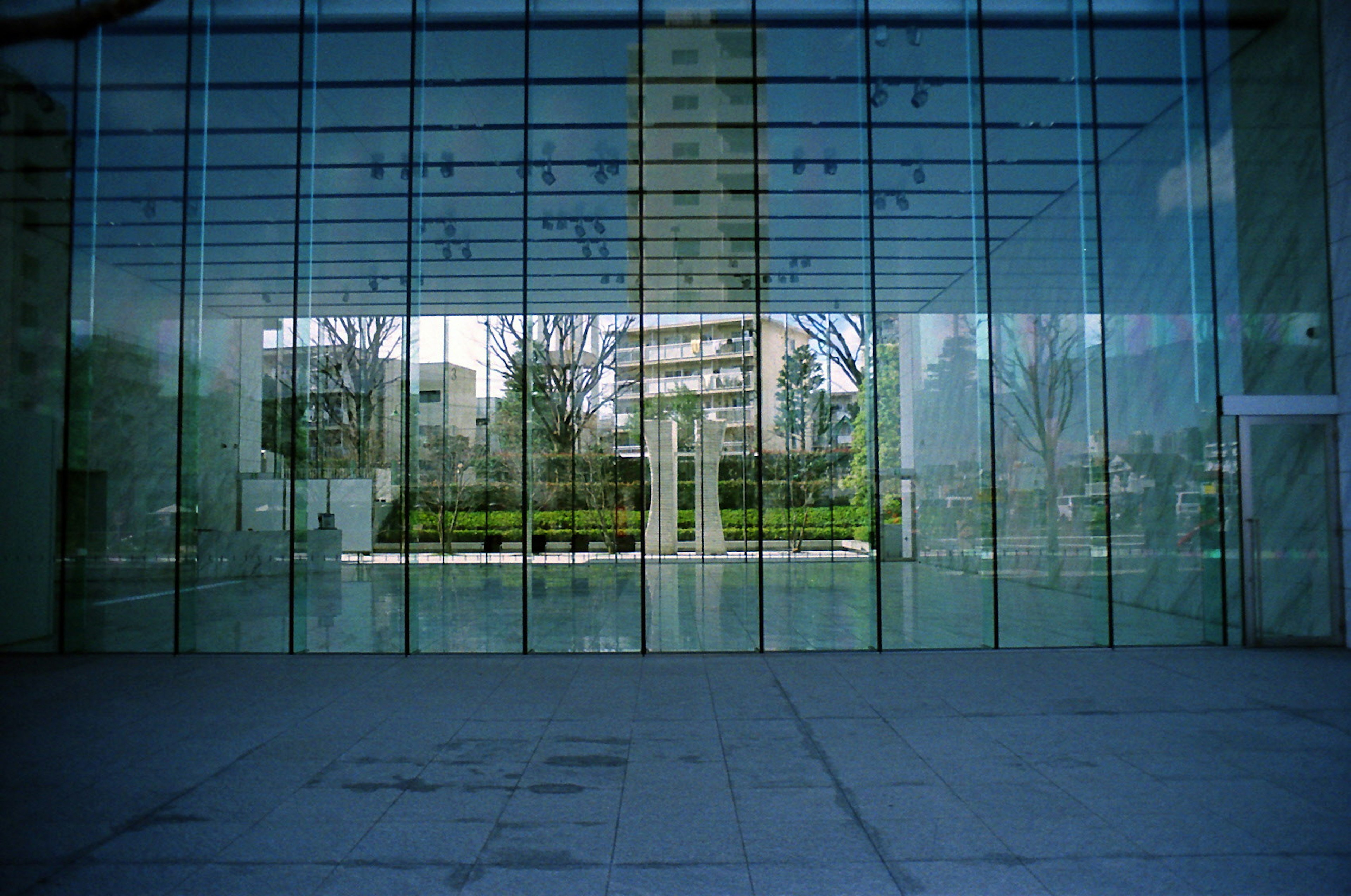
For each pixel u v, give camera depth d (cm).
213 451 1249
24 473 1200
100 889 426
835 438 1591
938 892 421
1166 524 1219
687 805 546
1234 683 905
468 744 689
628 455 1505
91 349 1227
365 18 1210
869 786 580
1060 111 1228
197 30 1222
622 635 1197
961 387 1361
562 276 1465
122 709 818
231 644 1170
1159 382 1228
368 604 1416
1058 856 463
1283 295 1177
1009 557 1338
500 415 1497
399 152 1245
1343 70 1124
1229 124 1201
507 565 1502
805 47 1219
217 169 1238
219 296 1249
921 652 1101
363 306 1430
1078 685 898
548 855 468
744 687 900
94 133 1240
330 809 540
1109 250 1246
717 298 1440
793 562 1628
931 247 1309
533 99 1241
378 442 1495
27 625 1180
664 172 1291
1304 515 1147
